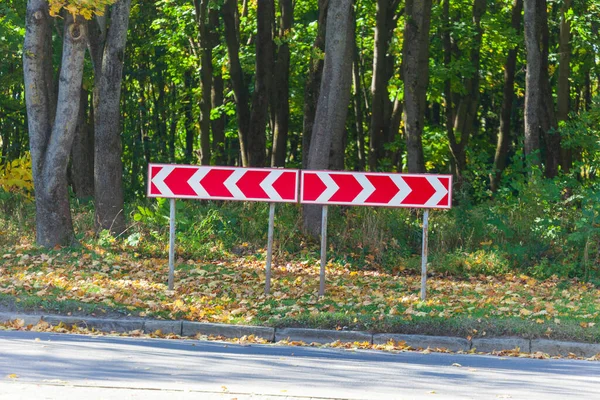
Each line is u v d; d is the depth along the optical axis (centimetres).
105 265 1633
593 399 787
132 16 3516
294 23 2995
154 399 726
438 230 1978
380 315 1182
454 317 1187
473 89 2911
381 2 2612
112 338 1080
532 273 1805
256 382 816
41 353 927
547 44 2758
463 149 2948
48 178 1734
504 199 2125
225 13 2461
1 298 1210
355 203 1398
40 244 1748
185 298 1359
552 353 1092
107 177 1939
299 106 3316
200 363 911
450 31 2875
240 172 1409
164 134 4328
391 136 2827
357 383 831
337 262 1842
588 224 1809
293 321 1164
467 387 830
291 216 2005
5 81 3116
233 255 1866
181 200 2017
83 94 2703
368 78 3438
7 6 2780
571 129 2419
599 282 1730
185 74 3631
